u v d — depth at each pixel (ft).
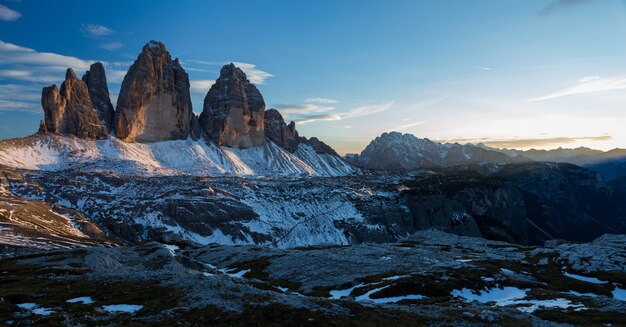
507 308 215.10
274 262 412.16
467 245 561.02
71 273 309.83
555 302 242.99
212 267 438.81
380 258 403.54
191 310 178.60
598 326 186.60
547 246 514.68
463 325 172.65
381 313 185.37
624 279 320.09
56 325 155.12
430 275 294.87
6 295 213.87
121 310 190.49
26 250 527.81
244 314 171.12
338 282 313.32
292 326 161.48
